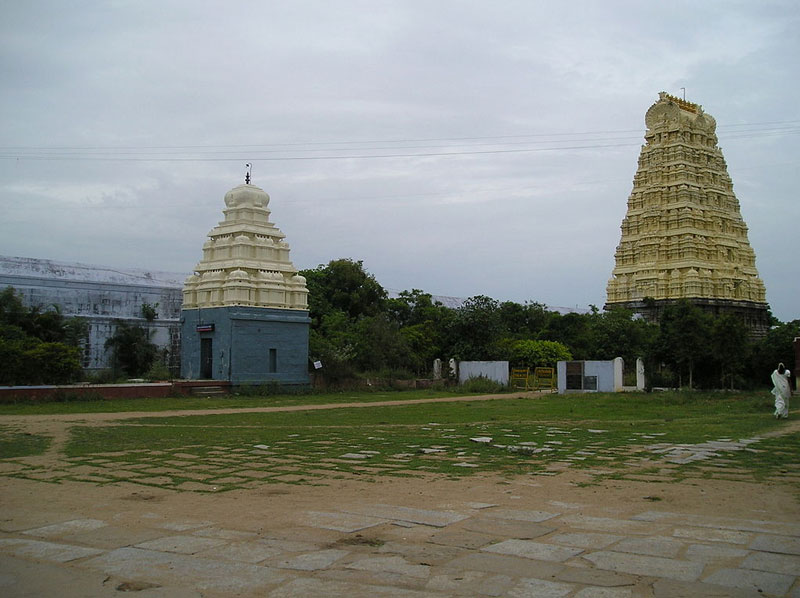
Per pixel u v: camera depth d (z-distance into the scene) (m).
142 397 35.53
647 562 7.30
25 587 6.69
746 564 7.21
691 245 72.44
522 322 67.12
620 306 75.56
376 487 11.92
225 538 8.46
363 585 6.68
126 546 8.12
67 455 15.85
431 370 54.56
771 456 15.59
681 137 76.00
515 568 7.15
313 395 40.88
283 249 45.16
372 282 61.88
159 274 53.94
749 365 48.62
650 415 27.72
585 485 12.07
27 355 33.88
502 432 20.94
